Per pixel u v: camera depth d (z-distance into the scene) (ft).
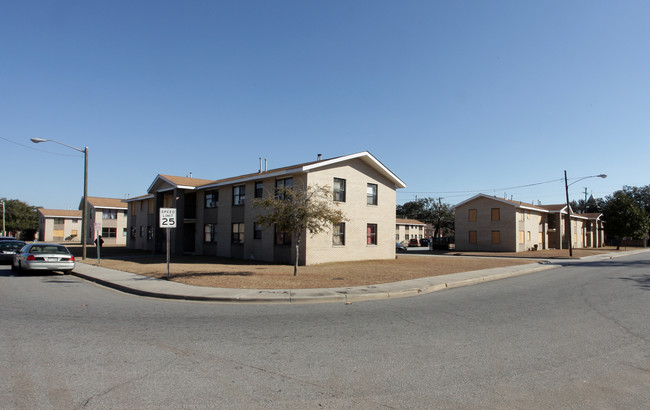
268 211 78.74
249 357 19.02
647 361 18.70
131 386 15.24
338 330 24.61
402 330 24.64
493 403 13.98
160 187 106.73
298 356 19.22
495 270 64.75
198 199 102.32
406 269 64.18
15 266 61.87
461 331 24.43
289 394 14.62
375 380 16.10
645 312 30.66
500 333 23.94
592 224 208.54
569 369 17.54
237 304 34.50
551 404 13.93
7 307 31.94
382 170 87.81
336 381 15.97
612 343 21.77
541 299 37.37
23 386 15.16
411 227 259.39
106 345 20.86
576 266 80.43
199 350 20.10
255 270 60.44
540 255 117.80
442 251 144.97
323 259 75.51
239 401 13.96
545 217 163.02
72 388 14.98
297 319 27.94
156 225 107.24
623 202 164.55
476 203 146.10
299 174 74.79
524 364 18.19
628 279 54.44
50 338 22.18
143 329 24.59
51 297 37.52
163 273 54.90
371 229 87.30
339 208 78.64
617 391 15.14
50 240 203.72
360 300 36.94
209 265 69.82
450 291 43.42
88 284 48.16
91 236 170.60
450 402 14.03
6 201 223.10
